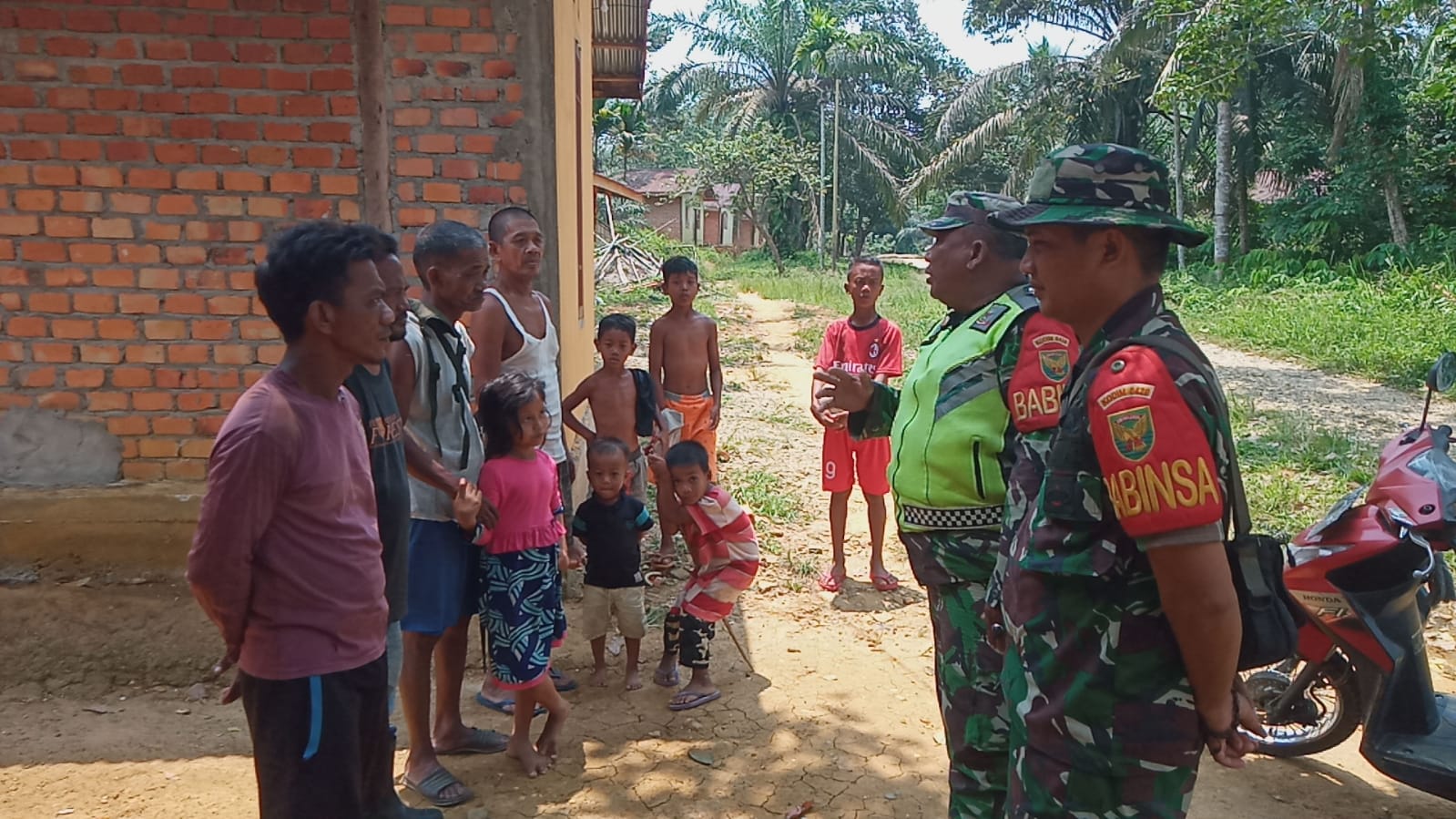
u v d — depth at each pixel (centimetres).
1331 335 1511
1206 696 193
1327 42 2189
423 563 344
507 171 469
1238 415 1006
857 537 637
